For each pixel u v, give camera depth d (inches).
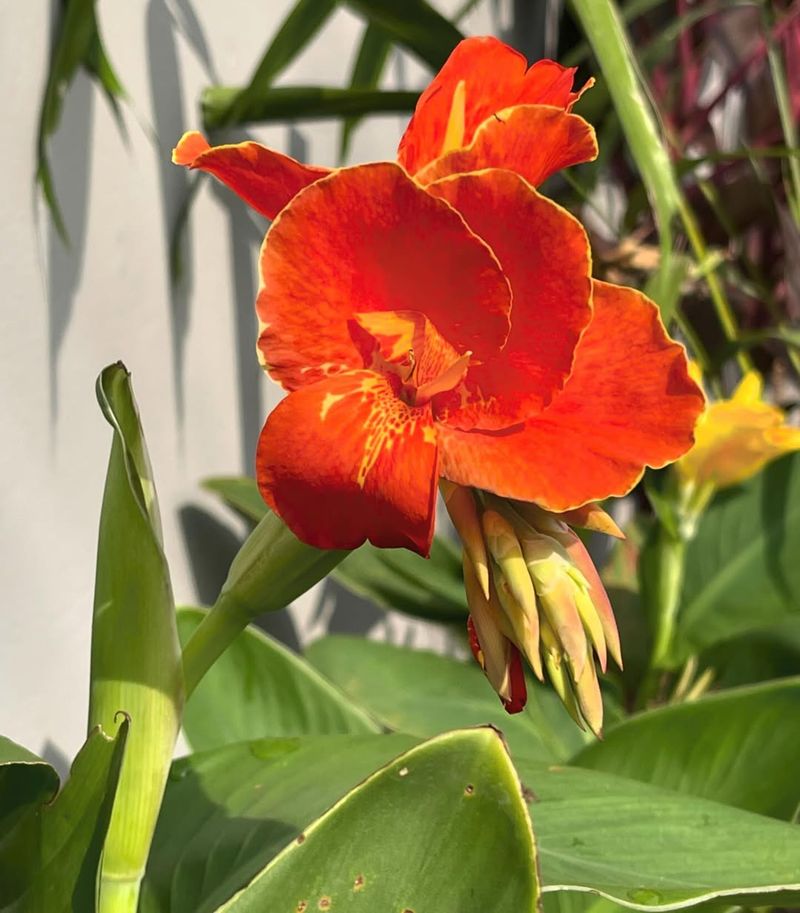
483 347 12.1
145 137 25.9
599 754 26.2
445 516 43.4
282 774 20.3
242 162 12.4
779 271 47.6
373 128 37.8
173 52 26.5
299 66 32.2
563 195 41.6
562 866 17.0
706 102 60.8
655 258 42.9
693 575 37.1
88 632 26.0
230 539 32.5
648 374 12.6
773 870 16.7
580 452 12.4
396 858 14.9
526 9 49.3
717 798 24.8
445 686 33.5
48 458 23.7
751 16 47.0
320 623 38.2
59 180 23.1
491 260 11.4
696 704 25.8
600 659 13.1
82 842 14.2
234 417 31.9
